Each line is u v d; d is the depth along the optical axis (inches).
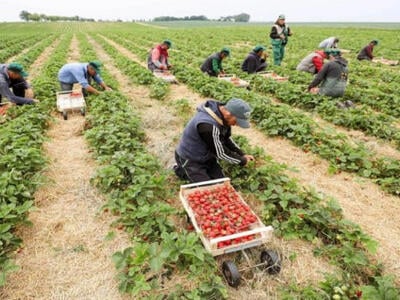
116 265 124.3
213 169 181.8
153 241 142.9
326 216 148.7
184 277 126.0
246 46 932.0
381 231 157.8
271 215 158.2
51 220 161.6
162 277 126.4
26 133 228.8
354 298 116.4
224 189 152.2
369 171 203.3
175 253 120.3
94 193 183.2
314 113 312.3
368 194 188.2
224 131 162.4
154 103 357.1
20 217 149.3
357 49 801.6
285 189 174.4
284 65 585.6
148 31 1899.6
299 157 232.5
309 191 171.5
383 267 133.6
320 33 1482.5
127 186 182.4
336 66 323.6
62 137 262.8
